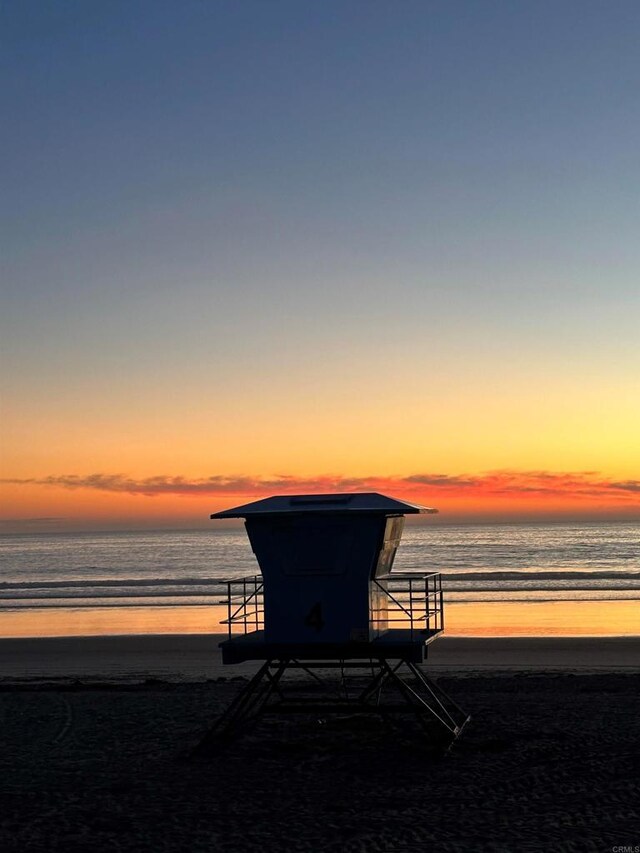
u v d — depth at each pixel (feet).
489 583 197.98
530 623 123.03
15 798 40.52
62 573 278.87
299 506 46.73
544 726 53.36
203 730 54.24
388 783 41.55
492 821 35.35
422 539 508.12
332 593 45.21
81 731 55.31
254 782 42.29
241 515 45.83
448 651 94.79
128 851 32.89
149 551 424.87
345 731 52.39
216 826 35.68
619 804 37.14
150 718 58.54
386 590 49.47
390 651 44.68
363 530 44.96
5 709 63.36
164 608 154.61
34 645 106.73
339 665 49.60
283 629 45.52
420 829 34.55
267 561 45.88
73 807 38.86
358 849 32.32
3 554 417.69
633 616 130.82
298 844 33.17
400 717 55.62
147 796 40.34
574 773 42.29
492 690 67.92
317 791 40.47
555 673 79.10
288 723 54.85
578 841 32.58
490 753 46.91
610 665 84.94
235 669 85.92
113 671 86.53
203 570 284.00
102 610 153.17
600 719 55.16
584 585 191.01
